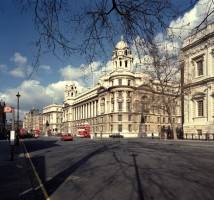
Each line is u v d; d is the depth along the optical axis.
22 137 104.00
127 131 115.38
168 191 11.54
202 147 37.75
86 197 10.88
